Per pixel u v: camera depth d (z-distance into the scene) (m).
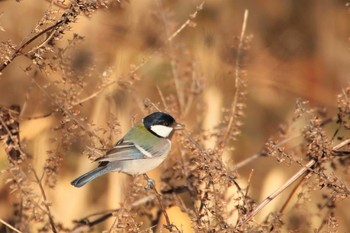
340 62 16.77
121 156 9.78
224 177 8.77
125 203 9.48
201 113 12.02
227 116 10.83
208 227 8.75
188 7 15.12
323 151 8.91
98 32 13.84
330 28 17.36
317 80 16.52
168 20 12.62
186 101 12.31
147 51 13.41
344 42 17.17
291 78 16.41
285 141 10.93
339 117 9.74
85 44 13.25
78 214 12.02
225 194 10.20
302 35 17.44
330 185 8.77
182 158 10.16
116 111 11.77
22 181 9.27
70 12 8.41
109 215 10.89
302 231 10.16
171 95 11.50
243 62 13.18
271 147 9.02
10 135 9.19
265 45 16.92
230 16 16.27
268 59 16.66
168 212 11.70
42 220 9.47
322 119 11.55
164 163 10.91
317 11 17.58
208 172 8.75
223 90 13.31
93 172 9.73
